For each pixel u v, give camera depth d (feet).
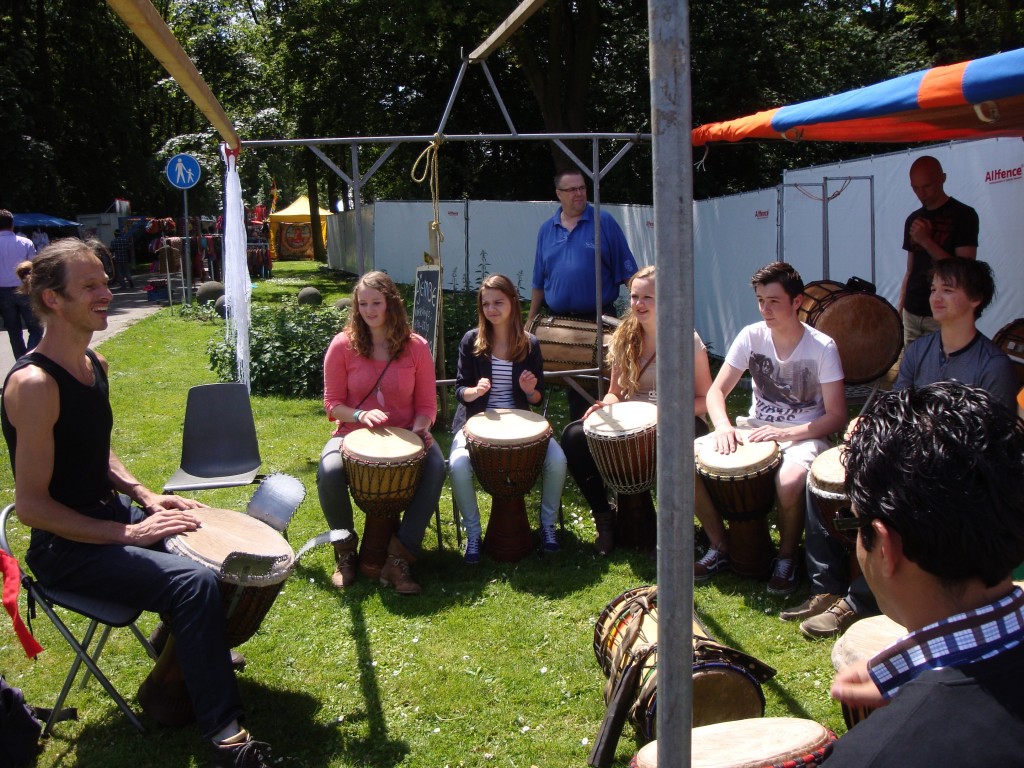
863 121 16.48
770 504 13.89
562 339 20.79
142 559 9.57
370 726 10.65
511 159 78.74
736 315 36.29
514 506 15.52
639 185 67.51
